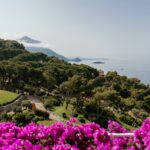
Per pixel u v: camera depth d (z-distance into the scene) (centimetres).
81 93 12425
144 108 12794
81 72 19550
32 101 11644
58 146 1106
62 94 13738
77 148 1145
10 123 1255
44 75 14712
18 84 14075
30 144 1104
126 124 10262
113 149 1149
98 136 1178
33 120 7412
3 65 14525
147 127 1252
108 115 10244
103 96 11044
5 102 10325
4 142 1141
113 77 19812
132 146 1173
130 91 16925
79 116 9325
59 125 1230
